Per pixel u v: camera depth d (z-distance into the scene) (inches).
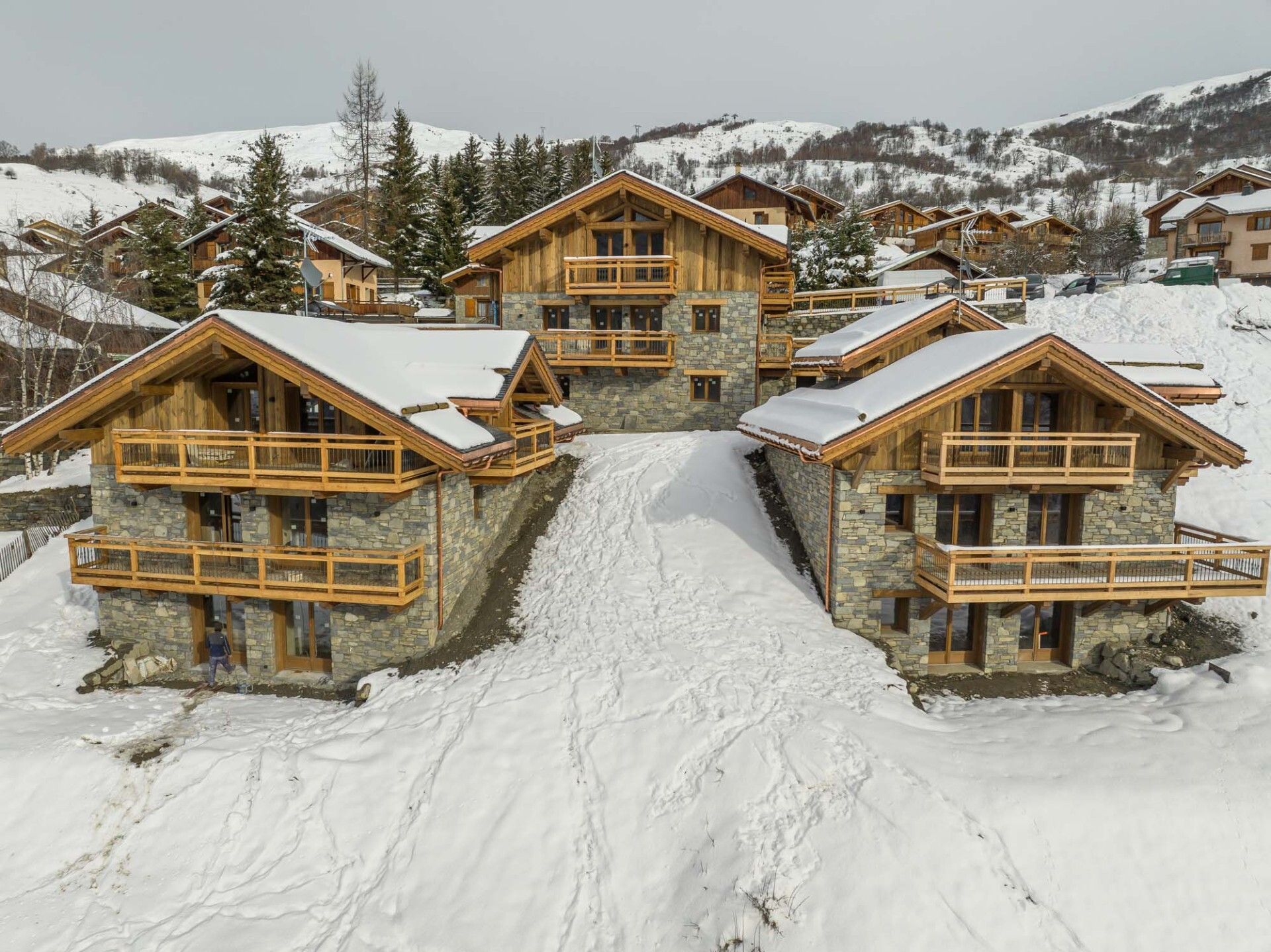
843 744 564.7
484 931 486.0
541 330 1238.9
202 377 747.4
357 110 2655.0
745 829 511.8
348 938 488.4
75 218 3344.0
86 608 844.6
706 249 1194.0
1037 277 1952.5
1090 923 462.0
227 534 783.1
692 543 857.5
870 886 468.8
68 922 504.4
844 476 730.2
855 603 744.3
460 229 2245.3
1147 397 682.2
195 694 729.6
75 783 593.6
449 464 671.1
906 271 1786.4
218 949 482.3
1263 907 475.2
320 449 684.7
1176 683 688.4
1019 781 531.2
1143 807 513.0
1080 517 753.0
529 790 563.5
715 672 655.8
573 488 995.9
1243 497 951.0
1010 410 737.0
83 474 1165.1
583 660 682.2
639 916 486.6
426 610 732.0
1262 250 1962.4
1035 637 764.6
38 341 1334.9
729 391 1212.5
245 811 574.9
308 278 908.6
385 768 595.5
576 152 3319.4
